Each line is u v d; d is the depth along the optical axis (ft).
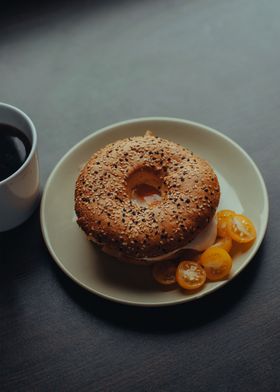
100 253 1.61
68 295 1.57
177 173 1.61
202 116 1.99
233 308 1.52
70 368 1.44
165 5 2.37
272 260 1.61
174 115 2.01
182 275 1.50
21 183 1.56
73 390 1.41
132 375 1.42
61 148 1.92
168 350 1.46
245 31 2.27
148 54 2.22
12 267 1.63
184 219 1.53
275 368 1.42
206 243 1.58
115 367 1.44
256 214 1.63
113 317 1.52
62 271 1.60
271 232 1.66
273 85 2.06
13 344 1.49
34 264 1.63
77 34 2.30
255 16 2.32
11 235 1.70
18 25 2.34
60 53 2.24
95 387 1.41
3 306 1.56
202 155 1.79
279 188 1.76
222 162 1.76
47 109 2.05
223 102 2.03
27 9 2.37
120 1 2.38
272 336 1.47
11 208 1.61
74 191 1.71
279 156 1.84
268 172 1.81
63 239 1.64
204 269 1.52
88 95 2.09
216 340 1.47
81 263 1.59
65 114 2.03
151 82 2.12
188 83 2.10
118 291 1.52
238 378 1.41
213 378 1.41
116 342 1.48
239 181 1.72
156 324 1.50
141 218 1.54
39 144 1.94
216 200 1.59
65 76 2.15
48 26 2.33
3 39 2.30
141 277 1.55
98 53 2.23
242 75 2.11
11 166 1.59
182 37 2.27
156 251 1.52
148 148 1.67
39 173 1.73
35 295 1.58
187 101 2.05
